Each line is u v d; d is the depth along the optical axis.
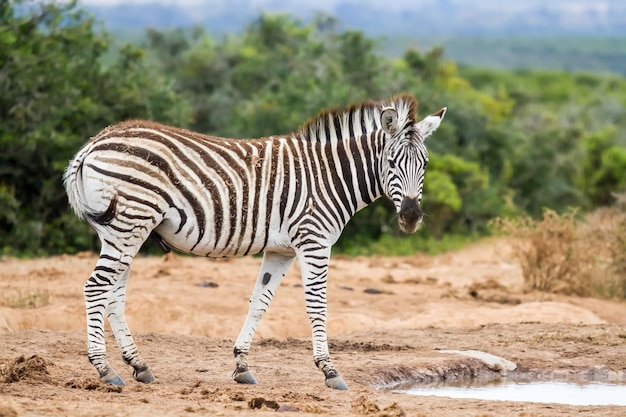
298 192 19.78
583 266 40.03
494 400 19.38
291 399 18.48
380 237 62.22
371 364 23.20
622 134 101.00
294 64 77.75
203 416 15.94
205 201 19.09
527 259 40.09
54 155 52.31
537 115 95.44
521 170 75.06
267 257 20.53
